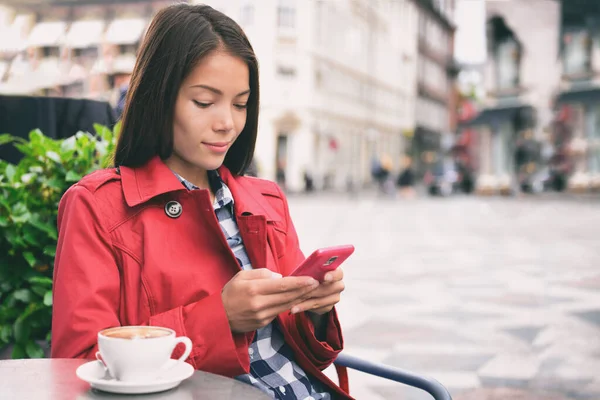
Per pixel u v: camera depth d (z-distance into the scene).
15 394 0.88
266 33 32.53
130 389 0.89
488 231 13.50
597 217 18.20
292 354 1.41
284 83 33.03
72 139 2.14
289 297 1.14
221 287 1.27
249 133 1.46
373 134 43.25
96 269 1.20
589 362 4.10
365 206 23.47
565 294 6.40
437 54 61.19
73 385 0.92
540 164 41.56
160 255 1.25
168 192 1.30
